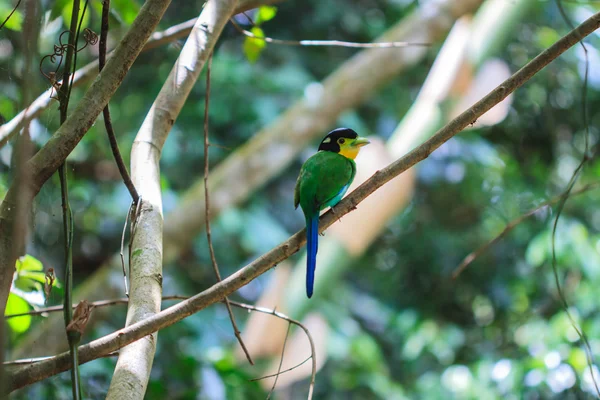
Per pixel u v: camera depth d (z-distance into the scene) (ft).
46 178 15.37
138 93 54.65
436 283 60.64
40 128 22.47
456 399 44.11
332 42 25.58
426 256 61.11
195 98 57.11
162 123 20.18
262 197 58.18
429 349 54.75
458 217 62.39
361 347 52.70
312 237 21.27
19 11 22.13
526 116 62.54
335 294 58.08
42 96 19.29
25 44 12.59
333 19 61.98
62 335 28.43
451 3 47.65
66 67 16.52
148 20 16.35
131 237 18.20
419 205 62.28
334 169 22.71
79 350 14.85
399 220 62.39
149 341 16.30
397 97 62.80
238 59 59.52
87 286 38.78
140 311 16.47
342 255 43.14
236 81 56.44
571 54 59.77
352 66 47.80
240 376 31.48
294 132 46.65
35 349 27.43
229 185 44.75
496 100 16.93
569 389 35.65
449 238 60.95
